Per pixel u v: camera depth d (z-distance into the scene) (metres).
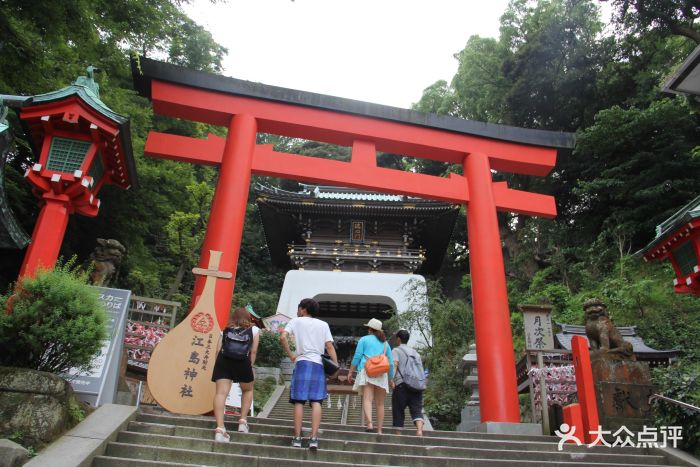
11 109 9.72
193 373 6.13
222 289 8.66
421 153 11.71
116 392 6.18
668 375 6.97
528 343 11.33
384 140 11.30
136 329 8.46
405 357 7.07
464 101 32.88
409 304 21.08
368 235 24.78
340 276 23.11
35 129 6.61
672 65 24.31
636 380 7.54
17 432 4.21
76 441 4.40
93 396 5.57
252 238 38.03
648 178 22.20
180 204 17.98
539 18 29.59
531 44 28.53
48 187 6.42
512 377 9.27
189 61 20.16
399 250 24.00
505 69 30.25
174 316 8.78
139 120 14.07
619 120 22.16
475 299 10.22
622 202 24.64
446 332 16.83
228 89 10.70
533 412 8.88
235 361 5.34
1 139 5.89
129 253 14.46
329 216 24.27
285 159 10.50
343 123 11.17
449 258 37.59
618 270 20.47
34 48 8.44
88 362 4.98
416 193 10.98
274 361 18.88
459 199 11.16
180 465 4.26
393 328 19.30
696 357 12.20
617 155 23.98
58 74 10.43
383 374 6.50
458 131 11.61
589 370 6.93
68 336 4.67
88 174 6.69
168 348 6.19
